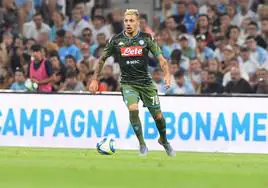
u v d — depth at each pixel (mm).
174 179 25062
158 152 44156
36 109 48500
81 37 65375
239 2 64875
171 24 64188
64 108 48188
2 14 67875
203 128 46906
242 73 59656
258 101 46406
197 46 62188
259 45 61812
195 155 42000
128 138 47375
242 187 22969
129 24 36594
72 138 48062
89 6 68250
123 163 32312
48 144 48344
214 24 63562
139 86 37094
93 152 42250
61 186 22625
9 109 48844
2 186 22312
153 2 69188
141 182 23938
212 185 23312
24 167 28953
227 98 46688
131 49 36812
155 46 36750
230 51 59438
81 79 59500
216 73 58125
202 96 46875
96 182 23828
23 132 48656
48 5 67688
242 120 46625
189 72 59375
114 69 60656
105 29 65938
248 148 46531
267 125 46312
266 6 64500
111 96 47656
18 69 58844
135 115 36750
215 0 65625
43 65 55125
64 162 32312
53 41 65625
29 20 67438
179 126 47188
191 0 65438
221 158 39688
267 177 26797
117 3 70250
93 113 47875
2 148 45938
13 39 65062
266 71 57156
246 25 63219
